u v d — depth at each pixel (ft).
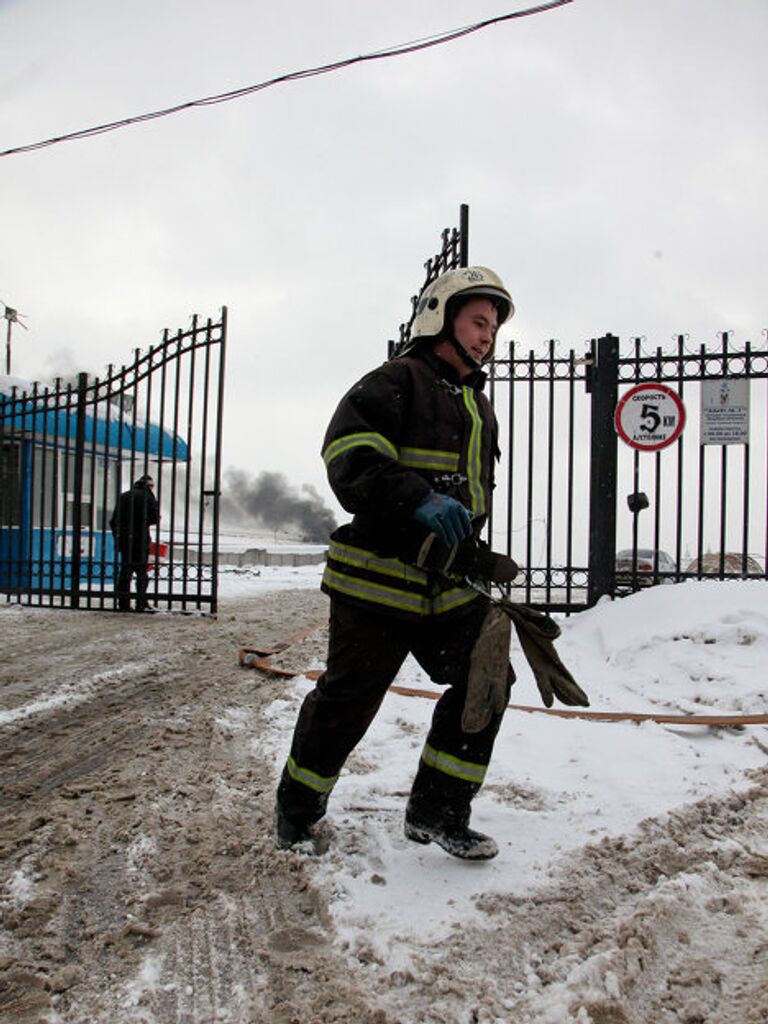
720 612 19.43
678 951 7.18
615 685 17.88
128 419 48.37
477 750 8.58
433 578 8.25
